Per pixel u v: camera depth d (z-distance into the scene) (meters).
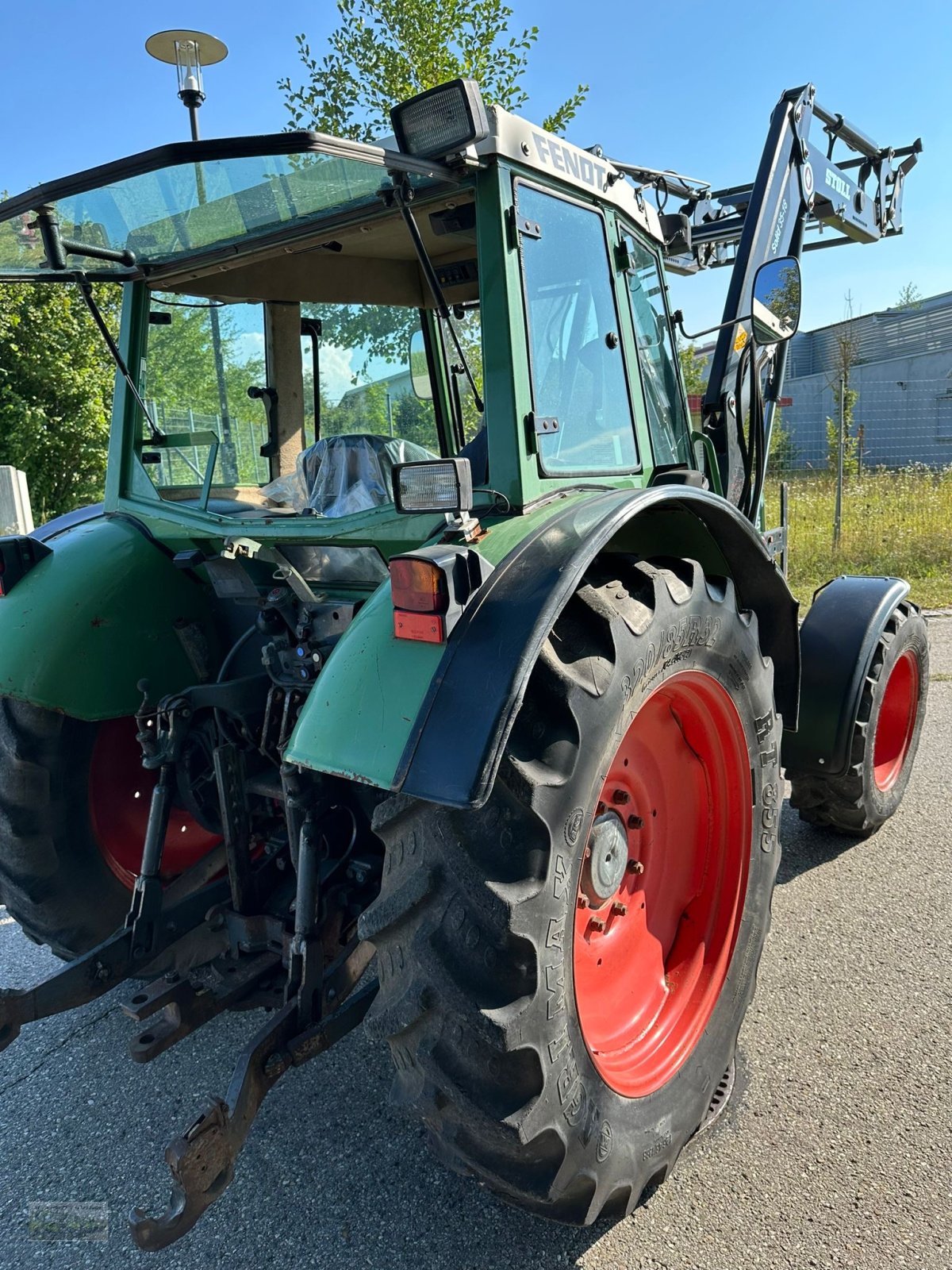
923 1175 2.07
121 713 2.52
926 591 8.20
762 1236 1.93
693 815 2.36
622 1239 1.94
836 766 3.34
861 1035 2.54
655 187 4.66
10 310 12.34
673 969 2.28
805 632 3.44
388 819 1.65
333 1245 1.97
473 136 1.68
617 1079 1.89
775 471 14.84
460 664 1.58
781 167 4.15
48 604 2.48
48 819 2.54
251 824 2.56
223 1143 1.64
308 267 2.77
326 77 6.54
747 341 3.79
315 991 1.95
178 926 2.38
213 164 1.71
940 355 23.19
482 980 1.55
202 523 2.49
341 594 2.42
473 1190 2.11
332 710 1.66
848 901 3.25
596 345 2.40
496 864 1.57
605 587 1.86
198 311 2.74
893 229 5.80
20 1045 2.70
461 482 1.75
